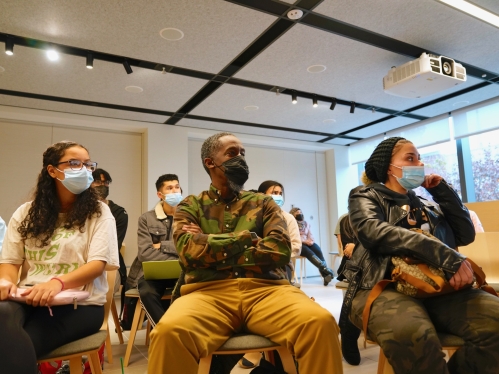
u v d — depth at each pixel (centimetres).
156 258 241
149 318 219
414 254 122
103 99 458
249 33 320
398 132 646
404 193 155
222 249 126
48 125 515
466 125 544
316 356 104
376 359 224
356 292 137
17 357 103
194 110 510
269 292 126
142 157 571
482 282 127
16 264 145
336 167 738
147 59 360
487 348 107
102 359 221
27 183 493
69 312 127
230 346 113
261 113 534
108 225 152
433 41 346
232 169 139
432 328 108
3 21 288
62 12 279
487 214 282
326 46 348
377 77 421
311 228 723
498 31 332
